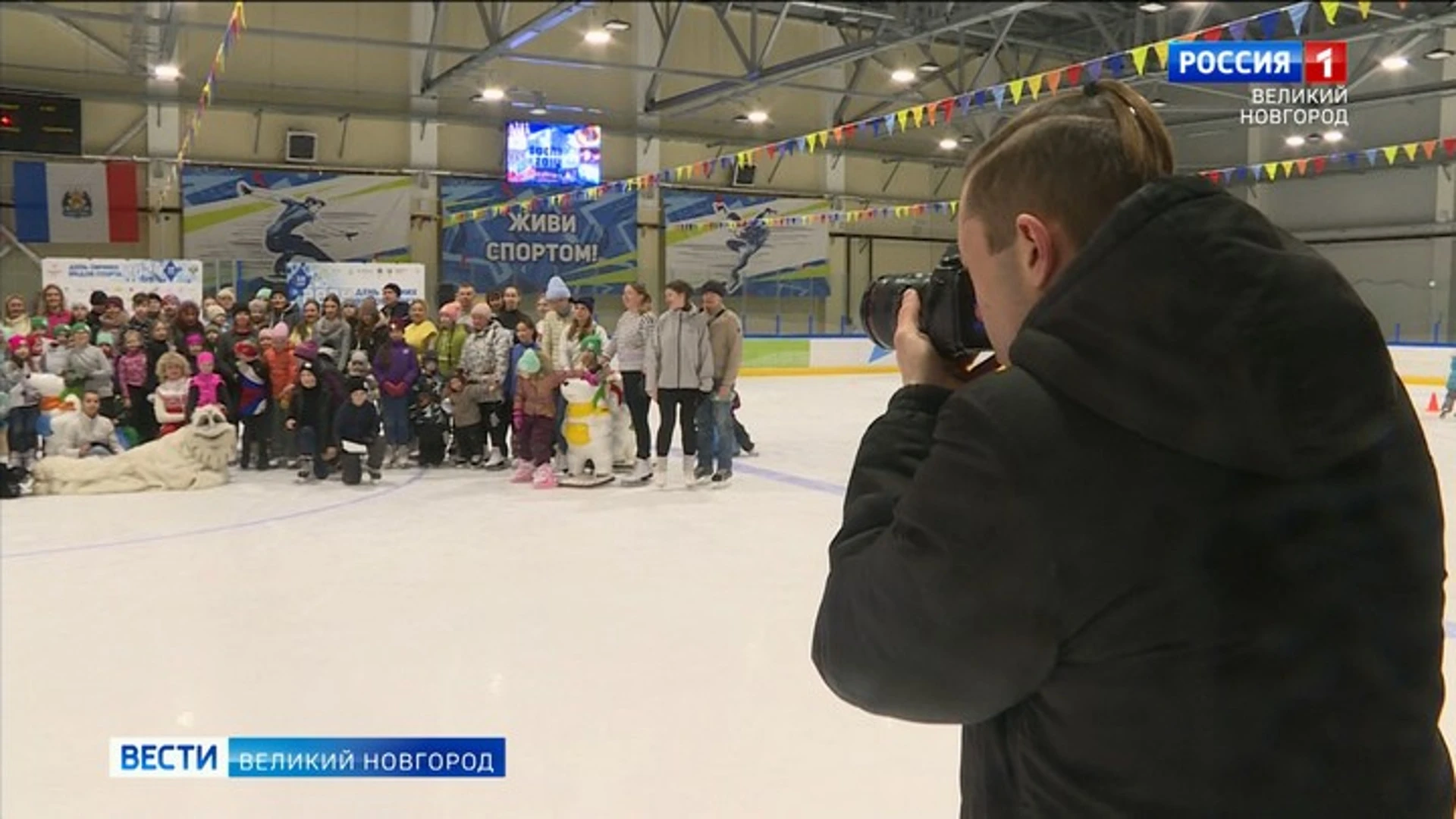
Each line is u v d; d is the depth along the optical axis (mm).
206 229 15914
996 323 851
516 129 15320
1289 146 19453
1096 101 819
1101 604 701
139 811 2469
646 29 7137
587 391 7219
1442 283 18188
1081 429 705
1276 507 698
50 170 14656
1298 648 694
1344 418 697
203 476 7211
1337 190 19375
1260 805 693
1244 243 703
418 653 3619
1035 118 821
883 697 785
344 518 6109
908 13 13086
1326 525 708
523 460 7391
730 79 12633
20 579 4652
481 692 3246
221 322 8922
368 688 3275
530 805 2508
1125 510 693
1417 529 746
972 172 852
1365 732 707
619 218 18984
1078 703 725
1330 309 706
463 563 4969
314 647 3684
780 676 3391
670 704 3150
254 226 16219
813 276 20734
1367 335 722
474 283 17953
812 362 17406
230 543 5418
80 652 3615
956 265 883
